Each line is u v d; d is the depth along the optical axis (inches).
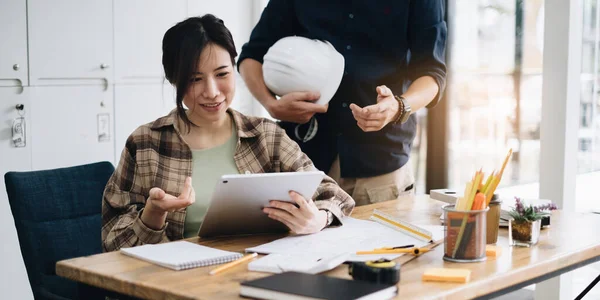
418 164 144.1
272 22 102.4
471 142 136.4
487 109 133.4
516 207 69.7
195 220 77.9
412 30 96.2
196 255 63.2
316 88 91.8
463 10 135.2
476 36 133.8
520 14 127.3
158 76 148.7
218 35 75.7
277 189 68.4
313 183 69.4
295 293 49.3
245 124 81.4
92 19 136.6
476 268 60.3
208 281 56.3
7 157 127.6
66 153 135.0
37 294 86.7
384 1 95.3
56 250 90.0
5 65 125.6
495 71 131.4
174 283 55.8
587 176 113.8
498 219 69.6
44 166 132.1
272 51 94.2
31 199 89.9
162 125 78.6
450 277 55.8
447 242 62.9
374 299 49.9
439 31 95.5
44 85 131.0
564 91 110.2
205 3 156.6
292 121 94.6
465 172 137.8
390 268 53.1
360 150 97.6
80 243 92.4
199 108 76.7
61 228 91.4
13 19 125.8
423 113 142.6
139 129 79.0
